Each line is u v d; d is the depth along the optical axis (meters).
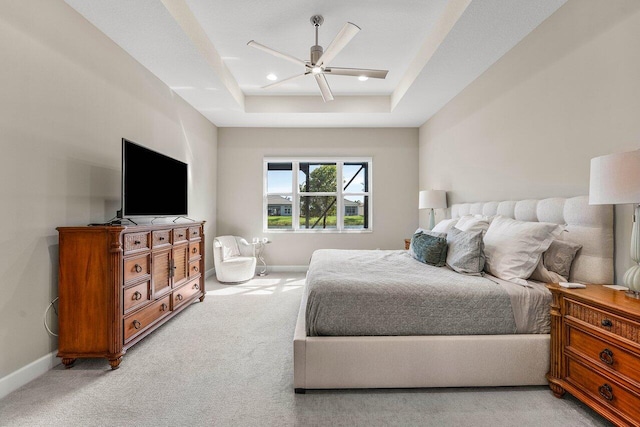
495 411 1.52
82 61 2.21
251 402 1.60
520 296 1.72
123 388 1.73
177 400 1.62
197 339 2.40
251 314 2.97
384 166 5.11
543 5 2.06
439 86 3.43
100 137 2.41
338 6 2.46
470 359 1.68
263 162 5.10
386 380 1.69
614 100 1.72
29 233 1.82
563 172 2.08
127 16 2.21
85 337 1.94
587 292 1.51
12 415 1.50
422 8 2.47
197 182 4.28
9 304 1.71
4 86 1.67
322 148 5.10
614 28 1.71
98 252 1.95
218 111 4.30
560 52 2.09
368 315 1.72
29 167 1.82
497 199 2.85
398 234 5.12
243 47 3.10
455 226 2.85
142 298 2.27
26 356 1.80
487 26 2.29
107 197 2.49
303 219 5.30
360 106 4.38
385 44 3.02
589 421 1.44
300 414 1.50
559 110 2.11
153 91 3.16
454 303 1.72
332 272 2.11
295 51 3.17
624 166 1.32
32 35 1.83
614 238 1.75
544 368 1.69
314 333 1.73
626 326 1.25
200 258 3.36
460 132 3.59
